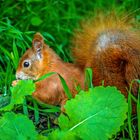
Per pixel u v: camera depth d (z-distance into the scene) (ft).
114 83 26.68
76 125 21.44
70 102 21.95
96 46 27.94
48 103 27.40
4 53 31.91
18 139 20.22
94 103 21.86
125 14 31.32
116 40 27.32
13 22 36.70
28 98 27.27
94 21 29.81
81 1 42.04
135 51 26.76
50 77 27.12
